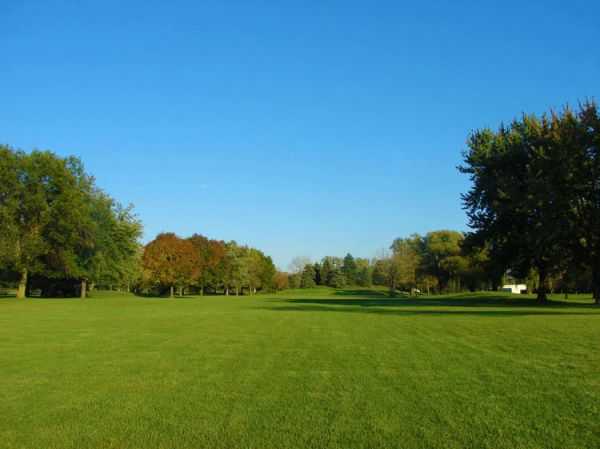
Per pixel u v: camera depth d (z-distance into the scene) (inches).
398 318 1261.1
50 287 3287.4
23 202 2418.8
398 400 422.0
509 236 2130.9
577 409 388.2
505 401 414.3
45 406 415.2
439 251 4520.2
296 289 7096.5
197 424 364.5
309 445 319.0
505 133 2256.4
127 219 3346.5
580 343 736.3
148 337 879.7
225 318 1322.6
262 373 542.3
